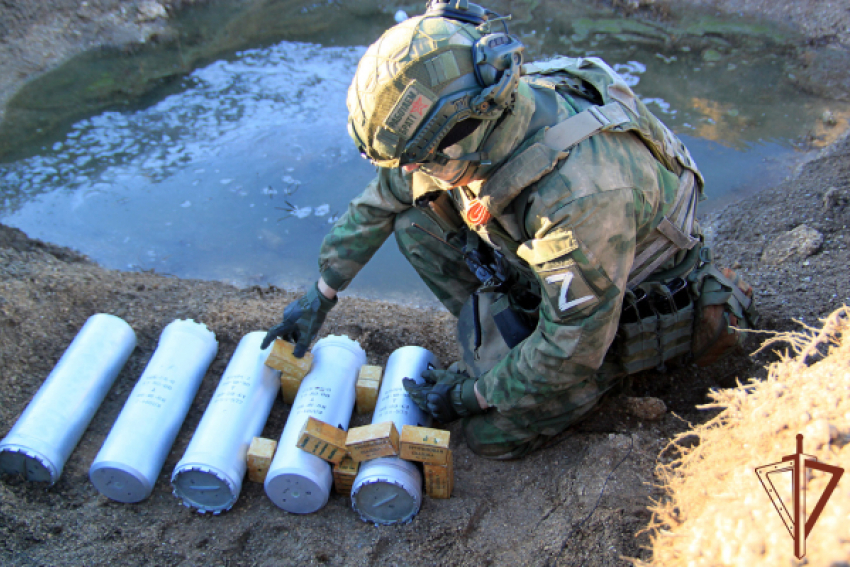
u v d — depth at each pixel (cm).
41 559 214
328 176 453
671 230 219
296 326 264
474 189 208
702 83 546
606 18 642
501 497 240
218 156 469
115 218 416
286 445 234
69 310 320
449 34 178
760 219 389
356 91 181
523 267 227
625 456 235
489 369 255
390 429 225
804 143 471
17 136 484
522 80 206
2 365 280
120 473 229
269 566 219
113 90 541
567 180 190
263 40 620
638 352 236
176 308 331
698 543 146
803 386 159
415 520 231
